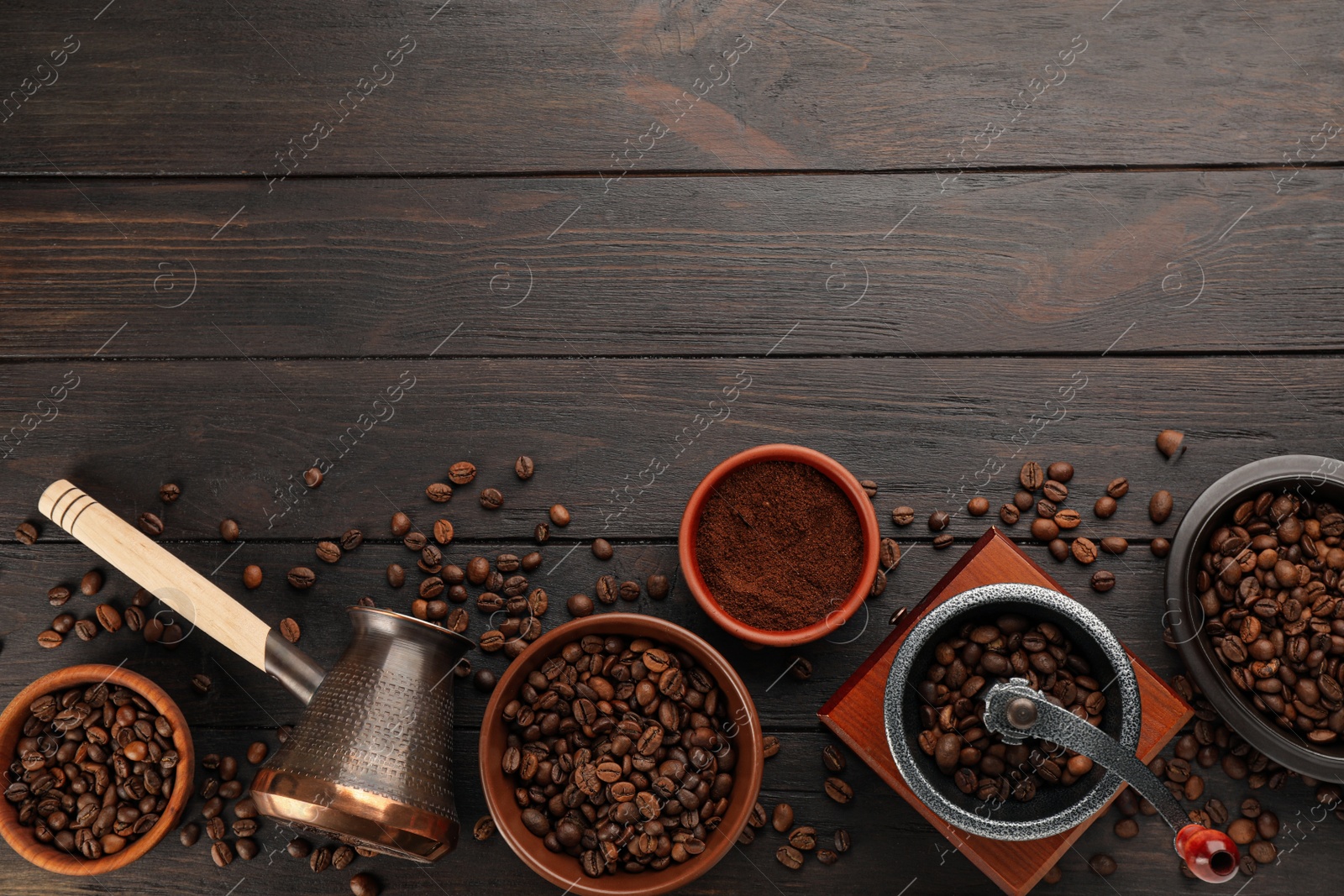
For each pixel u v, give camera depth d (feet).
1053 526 2.05
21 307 2.12
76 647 2.09
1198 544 1.93
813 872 2.03
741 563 1.92
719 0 2.12
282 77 2.13
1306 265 2.09
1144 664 1.93
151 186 2.13
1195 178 2.10
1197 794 2.01
